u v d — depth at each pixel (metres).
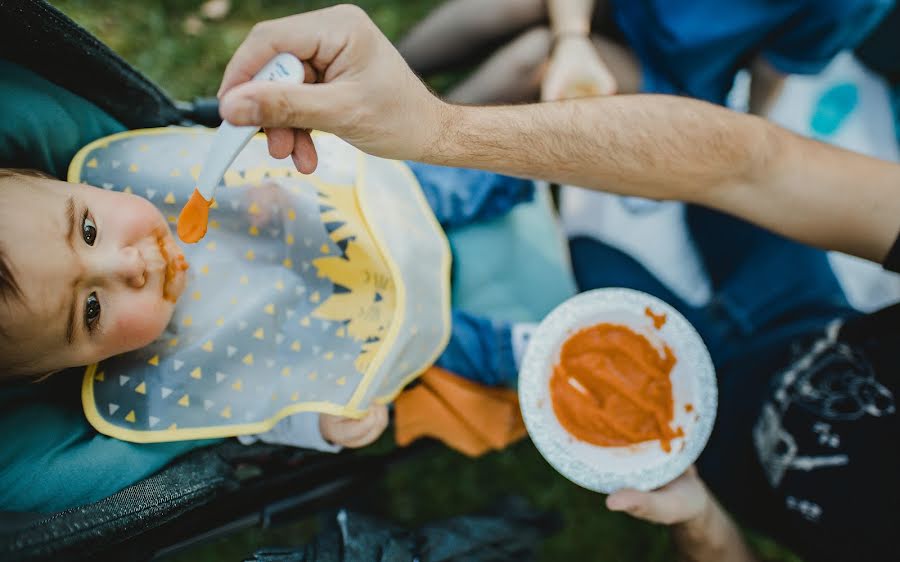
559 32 1.70
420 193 1.45
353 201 1.29
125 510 0.94
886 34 1.98
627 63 1.74
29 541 0.81
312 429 1.27
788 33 1.60
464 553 1.35
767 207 1.18
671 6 1.59
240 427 1.18
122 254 0.99
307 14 0.83
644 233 1.84
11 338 0.92
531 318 1.59
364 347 1.23
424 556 1.28
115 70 1.10
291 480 1.38
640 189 1.17
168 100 1.23
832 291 1.62
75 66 1.06
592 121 1.08
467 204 1.52
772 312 1.61
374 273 1.27
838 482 1.26
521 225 1.65
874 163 1.16
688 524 1.30
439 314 1.37
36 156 1.10
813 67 1.67
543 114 1.05
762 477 1.42
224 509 1.28
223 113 0.77
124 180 1.16
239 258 1.23
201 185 0.87
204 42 2.24
